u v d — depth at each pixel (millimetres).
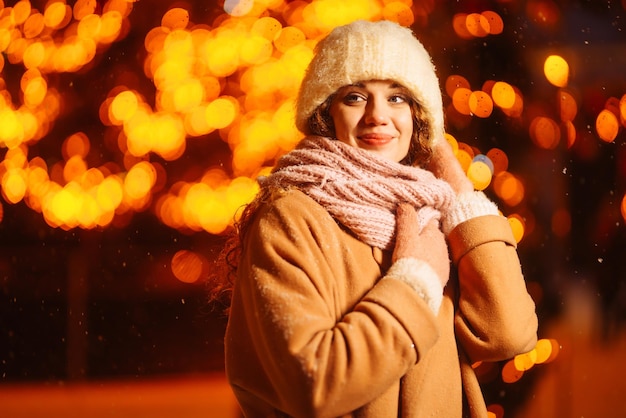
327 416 2465
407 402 2654
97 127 10836
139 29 10781
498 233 2805
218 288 3080
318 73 2791
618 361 8555
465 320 2779
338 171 2732
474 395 2779
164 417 6742
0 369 8391
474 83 8758
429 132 2916
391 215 2717
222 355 8664
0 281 9281
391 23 2836
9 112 10664
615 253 9305
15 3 10117
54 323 8930
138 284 9594
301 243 2623
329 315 2574
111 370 8398
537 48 8922
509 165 8977
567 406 7023
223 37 9758
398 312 2498
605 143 9336
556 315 8898
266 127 10477
